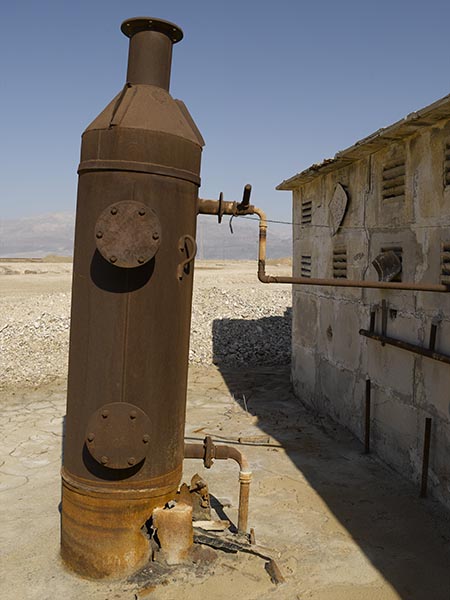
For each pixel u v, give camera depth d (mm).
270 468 6363
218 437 7465
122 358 3930
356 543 4691
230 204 4680
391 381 6375
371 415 6879
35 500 5512
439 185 5406
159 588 3943
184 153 4074
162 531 4109
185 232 4125
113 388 3939
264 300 15883
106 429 3920
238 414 8570
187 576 4055
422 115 5148
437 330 5449
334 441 7281
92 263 3961
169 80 4328
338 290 7875
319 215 8617
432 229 5535
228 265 38500
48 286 21953
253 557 4344
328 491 5738
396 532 4883
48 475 6145
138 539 4078
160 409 4062
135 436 3951
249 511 5254
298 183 9250
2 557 4430
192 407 8945
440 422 5383
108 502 4023
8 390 9734
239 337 12969
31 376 10445
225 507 5332
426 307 5645
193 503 4707
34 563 4320
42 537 4750
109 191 3916
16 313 14047
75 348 4074
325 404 8414
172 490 4227
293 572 4219
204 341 12648
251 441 7238
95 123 4027
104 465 3945
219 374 11156
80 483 4070
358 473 6219
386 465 6449
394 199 6305
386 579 4176
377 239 6707
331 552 4539
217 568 4168
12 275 26391
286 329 13609
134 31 4230
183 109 4430
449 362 5082
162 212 3975
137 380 3963
